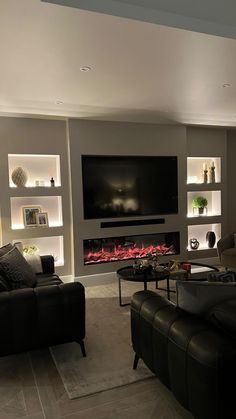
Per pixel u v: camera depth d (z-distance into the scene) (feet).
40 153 14.24
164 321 5.79
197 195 18.17
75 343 9.04
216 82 10.31
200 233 18.42
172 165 16.39
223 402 4.53
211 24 5.64
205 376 4.61
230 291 5.21
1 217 13.70
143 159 15.80
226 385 4.51
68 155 14.57
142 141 15.64
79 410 6.19
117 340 9.12
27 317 7.52
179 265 12.10
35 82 10.05
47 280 10.34
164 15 5.39
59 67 8.81
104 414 6.06
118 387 6.89
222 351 4.52
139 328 6.87
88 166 14.78
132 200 15.70
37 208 14.66
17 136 13.84
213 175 17.79
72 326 7.96
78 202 14.60
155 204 16.19
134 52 7.90
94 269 14.97
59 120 14.48
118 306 11.84
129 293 13.39
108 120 14.83
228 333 4.93
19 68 8.84
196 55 8.13
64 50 7.71
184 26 5.73
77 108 13.32
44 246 15.12
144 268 11.34
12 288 8.69
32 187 14.12
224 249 15.28
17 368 7.79
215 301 5.30
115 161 15.26
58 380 7.22
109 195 15.26
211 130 17.57
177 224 16.58
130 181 15.61
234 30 5.86
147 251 16.26
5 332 7.36
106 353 8.39
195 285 5.62
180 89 11.05
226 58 8.36
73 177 14.46
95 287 14.37
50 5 5.74
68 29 6.65
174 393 5.59
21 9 5.86
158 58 8.32
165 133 16.07
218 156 17.83
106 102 12.55
